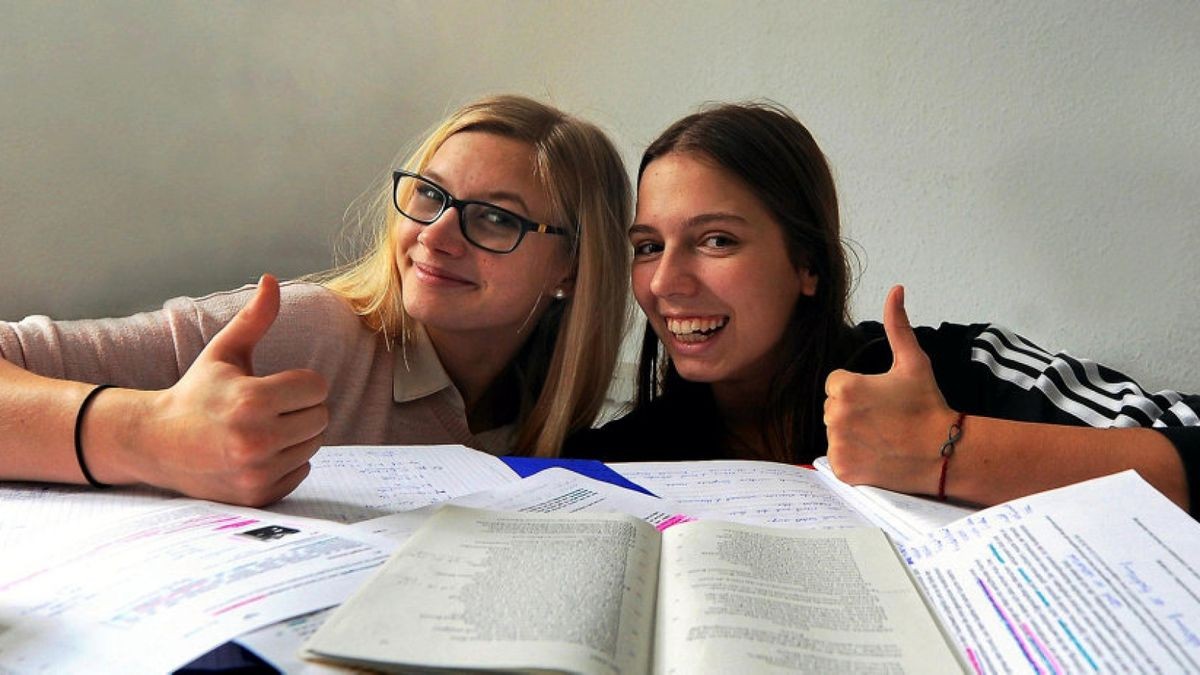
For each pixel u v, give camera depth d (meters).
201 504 0.57
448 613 0.40
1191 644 0.38
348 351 1.00
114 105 1.35
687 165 0.94
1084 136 1.40
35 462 0.60
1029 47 1.42
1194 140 1.32
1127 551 0.47
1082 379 0.91
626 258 1.15
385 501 0.61
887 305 0.74
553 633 0.38
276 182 1.61
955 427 0.68
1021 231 1.47
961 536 0.54
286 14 1.48
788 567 0.49
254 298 0.65
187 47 1.39
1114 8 1.35
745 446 1.12
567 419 1.07
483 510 0.56
